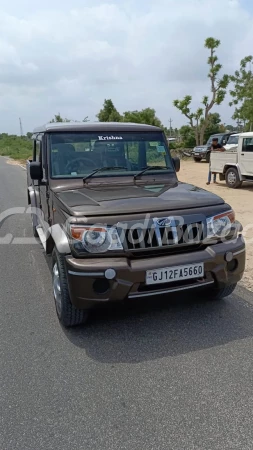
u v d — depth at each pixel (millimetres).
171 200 3689
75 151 4547
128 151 4711
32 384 2979
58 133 4559
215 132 39906
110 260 3305
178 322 3869
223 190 12875
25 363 3262
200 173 18156
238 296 4453
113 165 4633
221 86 30406
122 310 4148
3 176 20297
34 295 4715
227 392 2816
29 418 2615
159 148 4883
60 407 2715
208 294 4316
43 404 2750
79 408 2699
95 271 3252
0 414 2658
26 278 5312
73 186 4336
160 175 4746
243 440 2375
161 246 3426
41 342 3594
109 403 2740
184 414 2607
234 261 3719
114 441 2393
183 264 3410
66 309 3635
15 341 3627
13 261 6066
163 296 3471
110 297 3307
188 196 3863
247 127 30047
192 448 2322
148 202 3605
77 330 3785
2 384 2984
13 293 4789
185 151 29422
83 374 3088
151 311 4109
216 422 2527
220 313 4039
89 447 2354
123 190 4125
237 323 3818
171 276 3391
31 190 7059
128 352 3377
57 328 3854
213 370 3082
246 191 12516
